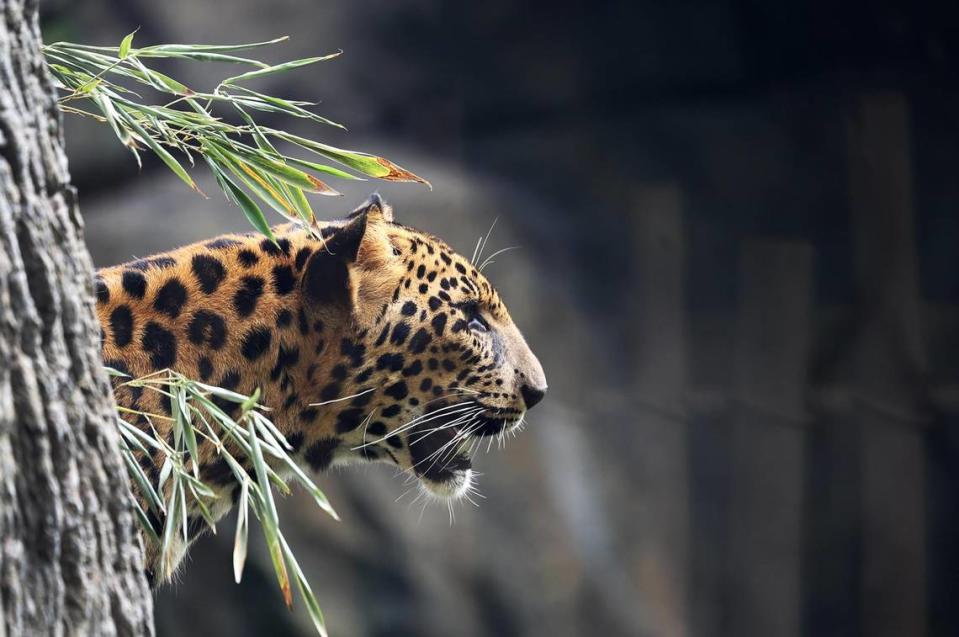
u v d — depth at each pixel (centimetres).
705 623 1775
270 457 660
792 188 1945
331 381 657
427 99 1812
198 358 620
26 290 326
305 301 646
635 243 1847
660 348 1822
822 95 1981
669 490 1769
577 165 1870
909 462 1923
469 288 694
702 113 1953
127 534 358
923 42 1984
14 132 329
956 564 1923
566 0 1891
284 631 1430
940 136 1966
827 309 1928
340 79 1758
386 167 484
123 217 1552
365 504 1491
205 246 645
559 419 1692
